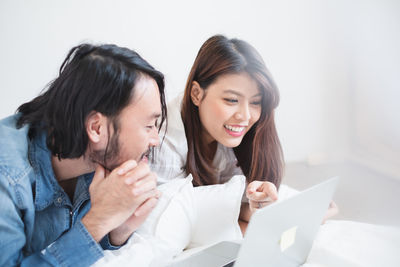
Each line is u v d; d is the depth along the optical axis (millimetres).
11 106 1332
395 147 1902
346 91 1980
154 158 1068
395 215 1543
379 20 1852
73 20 1338
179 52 1519
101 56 678
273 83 1029
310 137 2037
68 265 699
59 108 686
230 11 1612
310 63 1914
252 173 1178
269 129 1121
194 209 981
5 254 689
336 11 1845
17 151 714
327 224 1056
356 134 2016
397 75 1849
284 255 804
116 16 1388
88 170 793
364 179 1879
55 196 777
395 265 863
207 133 1134
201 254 841
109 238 824
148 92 695
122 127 689
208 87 1027
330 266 874
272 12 1726
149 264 828
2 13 1264
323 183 797
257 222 640
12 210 688
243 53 1000
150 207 767
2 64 1293
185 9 1493
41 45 1320
